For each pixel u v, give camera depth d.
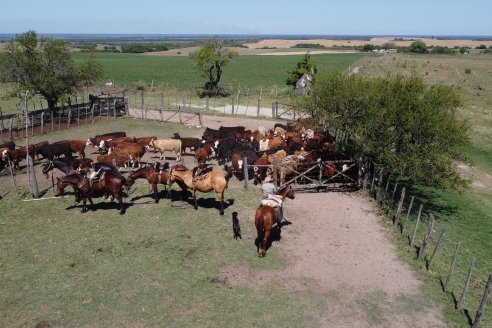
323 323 10.80
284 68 88.44
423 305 11.57
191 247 14.30
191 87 55.97
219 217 16.64
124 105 36.84
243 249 14.27
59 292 11.80
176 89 53.78
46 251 13.92
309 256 13.96
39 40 33.62
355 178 20.58
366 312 11.25
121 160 20.86
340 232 15.70
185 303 11.44
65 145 22.64
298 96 39.25
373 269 13.27
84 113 33.88
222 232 15.41
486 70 66.69
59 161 18.48
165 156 25.05
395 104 17.64
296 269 13.17
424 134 17.39
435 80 56.09
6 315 10.85
